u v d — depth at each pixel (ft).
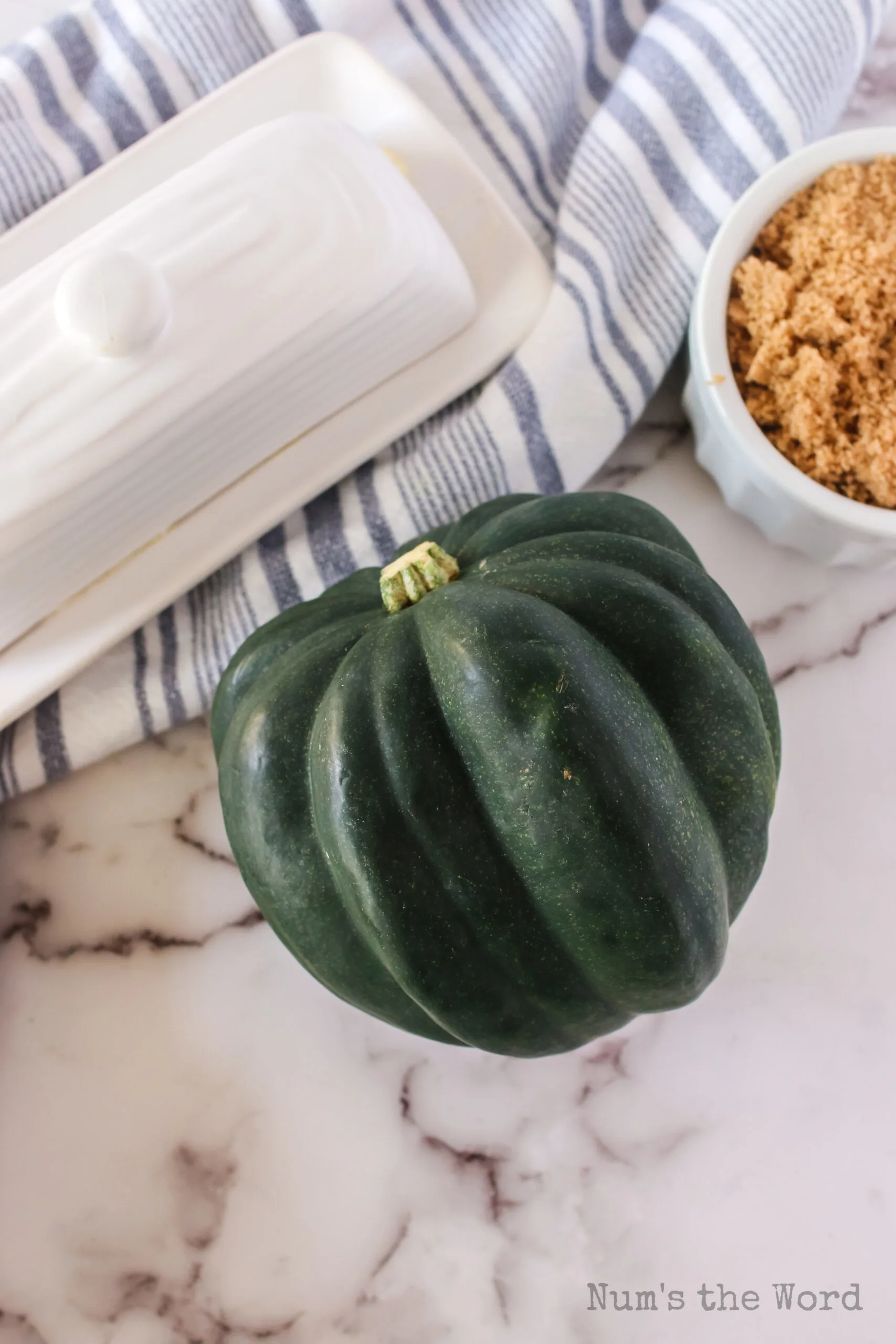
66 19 1.40
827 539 1.32
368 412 1.36
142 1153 1.32
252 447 1.32
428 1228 1.31
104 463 1.23
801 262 1.28
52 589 1.30
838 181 1.28
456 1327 1.29
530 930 1.05
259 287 1.23
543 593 1.09
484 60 1.43
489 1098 1.33
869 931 1.35
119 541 1.31
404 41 1.44
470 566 1.18
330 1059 1.33
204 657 1.36
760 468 1.26
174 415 1.23
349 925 1.10
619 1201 1.31
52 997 1.35
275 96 1.39
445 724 1.05
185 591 1.34
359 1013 1.34
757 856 1.11
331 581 1.36
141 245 1.23
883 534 1.25
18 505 1.22
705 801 1.08
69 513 1.24
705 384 1.28
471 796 1.04
